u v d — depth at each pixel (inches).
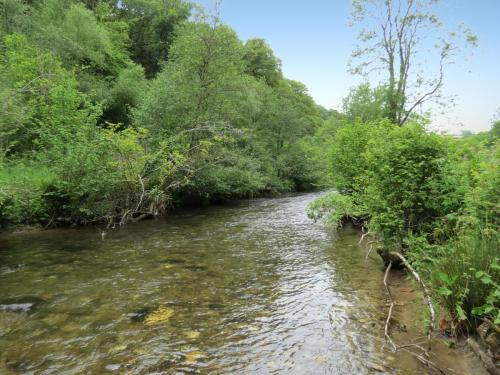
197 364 170.1
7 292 265.6
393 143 290.8
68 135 579.5
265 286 281.7
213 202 979.9
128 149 615.8
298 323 214.5
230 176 948.0
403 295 253.3
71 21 1135.6
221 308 238.7
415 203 281.1
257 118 1566.2
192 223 611.5
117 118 1117.1
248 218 670.5
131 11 1808.6
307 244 434.3
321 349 182.5
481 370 153.4
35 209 522.3
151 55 1797.5
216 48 835.4
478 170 237.1
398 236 286.5
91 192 566.3
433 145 273.6
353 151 591.2
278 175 1513.3
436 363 163.9
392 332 199.0
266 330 205.6
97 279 297.9
